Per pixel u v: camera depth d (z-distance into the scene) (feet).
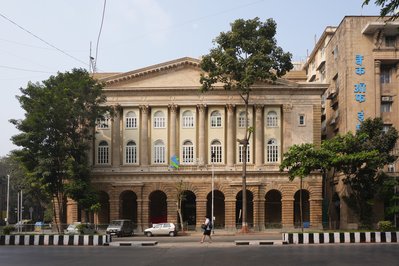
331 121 219.41
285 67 177.17
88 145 189.06
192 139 206.18
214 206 210.79
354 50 194.39
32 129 174.19
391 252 84.99
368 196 166.81
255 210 197.57
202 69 186.19
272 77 177.78
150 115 208.13
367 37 194.39
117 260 76.64
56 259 78.64
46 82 181.68
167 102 206.28
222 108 207.21
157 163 205.67
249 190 199.52
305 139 201.87
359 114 190.90
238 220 207.10
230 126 203.62
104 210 210.79
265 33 177.37
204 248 101.91
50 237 115.03
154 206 215.72
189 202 216.33
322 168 161.38
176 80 207.10
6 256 84.43
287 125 202.49
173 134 204.44
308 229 193.16
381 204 182.70
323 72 244.01
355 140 161.99
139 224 200.54
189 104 205.67
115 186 202.49
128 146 207.41
